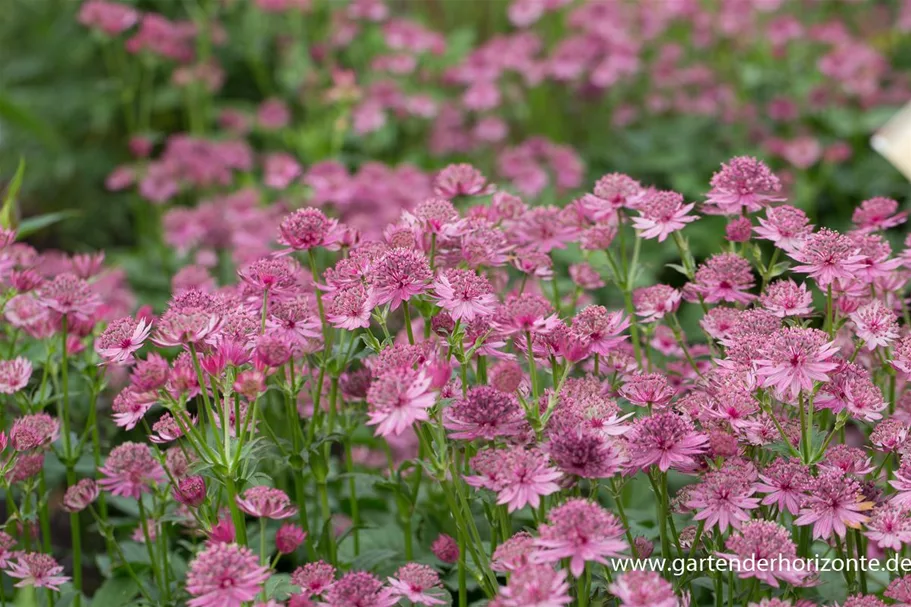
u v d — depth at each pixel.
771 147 1.98
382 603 0.97
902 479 0.98
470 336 1.02
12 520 1.10
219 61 2.31
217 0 2.22
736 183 1.06
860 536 1.01
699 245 1.80
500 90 2.19
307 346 1.07
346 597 0.96
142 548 1.18
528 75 2.11
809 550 1.03
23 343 1.19
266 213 1.56
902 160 1.12
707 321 1.07
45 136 1.68
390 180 1.52
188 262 1.66
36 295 1.09
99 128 2.20
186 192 2.04
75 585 1.12
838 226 1.95
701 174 2.07
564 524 0.93
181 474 1.08
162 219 1.63
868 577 1.09
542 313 0.99
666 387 1.01
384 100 1.97
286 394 1.07
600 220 1.10
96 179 2.22
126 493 1.09
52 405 1.32
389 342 1.02
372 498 1.25
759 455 1.05
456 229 1.05
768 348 0.99
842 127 2.06
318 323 1.05
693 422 1.02
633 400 1.01
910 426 1.03
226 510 1.08
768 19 2.41
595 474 0.96
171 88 2.09
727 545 0.96
